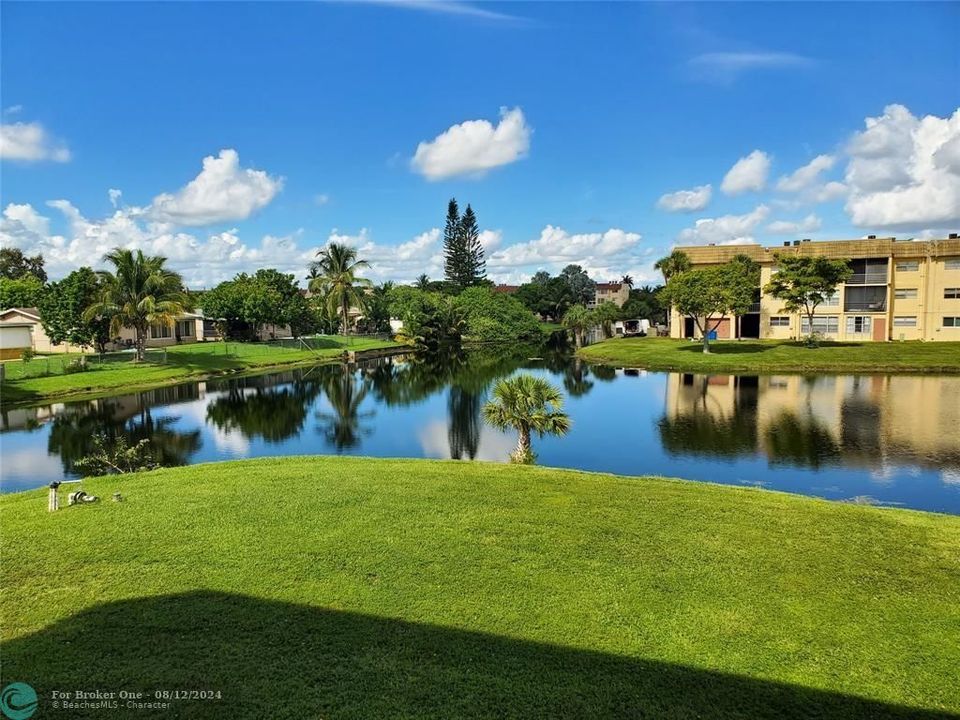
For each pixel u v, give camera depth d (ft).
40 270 258.57
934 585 22.70
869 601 21.49
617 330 298.35
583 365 151.84
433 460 44.16
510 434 71.20
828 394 95.40
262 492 33.83
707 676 17.24
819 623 20.03
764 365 129.70
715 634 19.34
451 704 15.87
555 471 39.88
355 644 18.48
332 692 16.28
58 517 29.50
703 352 149.38
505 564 24.12
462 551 25.35
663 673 17.33
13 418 81.97
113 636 18.84
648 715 15.60
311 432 73.20
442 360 176.76
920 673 17.51
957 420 73.77
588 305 431.43
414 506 31.24
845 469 53.67
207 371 134.62
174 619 19.80
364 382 124.26
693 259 189.16
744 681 17.04
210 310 184.96
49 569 23.48
